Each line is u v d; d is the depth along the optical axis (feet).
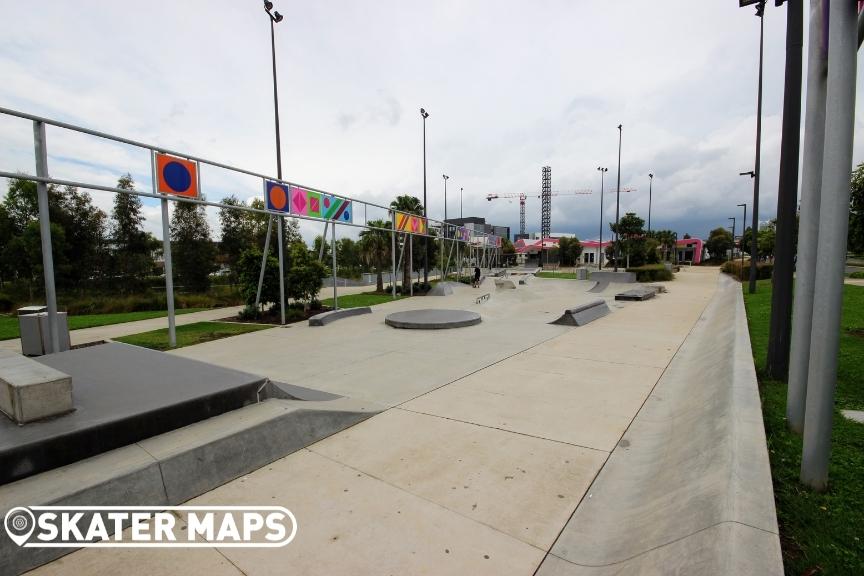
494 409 15.11
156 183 26.94
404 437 12.82
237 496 9.72
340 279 121.08
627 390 17.22
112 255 76.38
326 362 22.91
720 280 93.97
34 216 69.00
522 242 275.80
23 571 7.45
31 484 8.58
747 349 17.62
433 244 105.50
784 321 16.30
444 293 69.51
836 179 7.94
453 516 8.83
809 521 7.33
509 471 10.71
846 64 7.87
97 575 7.38
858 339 21.61
